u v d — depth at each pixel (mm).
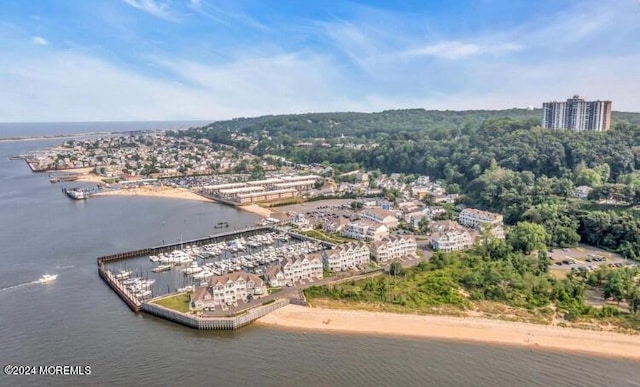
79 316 163875
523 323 157000
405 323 158000
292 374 127812
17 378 125375
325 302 173750
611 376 128875
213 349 141625
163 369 130125
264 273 195750
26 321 159250
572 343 145500
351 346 143875
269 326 157125
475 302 171625
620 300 170750
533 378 127250
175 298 174500
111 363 133250
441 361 135375
